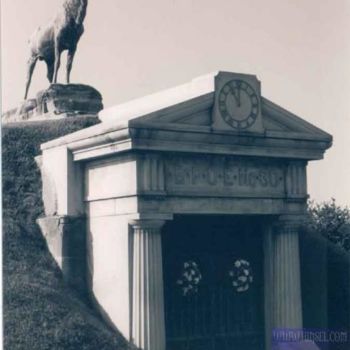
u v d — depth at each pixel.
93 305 18.66
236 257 20.42
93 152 18.25
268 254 20.30
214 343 19.72
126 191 17.64
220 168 18.97
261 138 19.00
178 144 17.75
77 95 23.53
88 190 19.05
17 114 24.34
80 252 18.98
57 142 19.53
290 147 19.61
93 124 22.80
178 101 19.06
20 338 16.44
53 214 19.58
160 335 17.53
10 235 19.00
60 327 16.91
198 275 19.45
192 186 18.39
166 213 17.83
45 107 23.59
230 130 18.44
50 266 18.80
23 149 21.41
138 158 17.47
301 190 20.34
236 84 18.66
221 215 20.25
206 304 19.84
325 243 23.22
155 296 17.52
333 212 27.44
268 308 20.25
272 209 19.77
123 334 17.69
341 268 23.11
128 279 17.61
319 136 19.98
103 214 18.52
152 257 17.55
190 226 19.98
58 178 19.39
